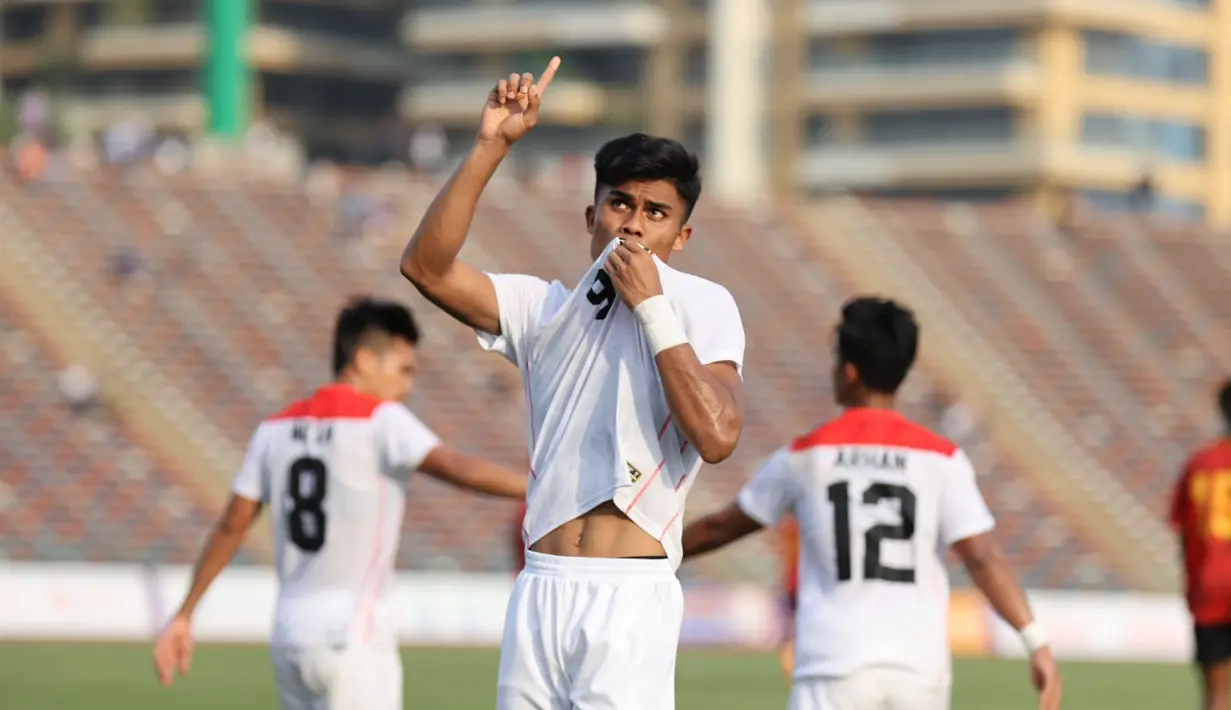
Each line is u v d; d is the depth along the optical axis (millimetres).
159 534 99875
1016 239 141625
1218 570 42312
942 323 131000
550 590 17656
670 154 17812
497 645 85188
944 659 24172
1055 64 198625
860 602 24078
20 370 108375
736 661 77562
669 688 17594
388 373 27359
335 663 26016
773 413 117562
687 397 16656
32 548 97188
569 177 152750
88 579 84562
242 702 55594
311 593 26359
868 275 134750
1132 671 78062
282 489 26594
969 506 24297
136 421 106875
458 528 101688
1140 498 116812
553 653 17547
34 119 139125
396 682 26578
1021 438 120875
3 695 56781
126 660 69750
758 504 24844
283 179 128625
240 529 27062
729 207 138875
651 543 17656
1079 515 114750
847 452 24438
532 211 133000
